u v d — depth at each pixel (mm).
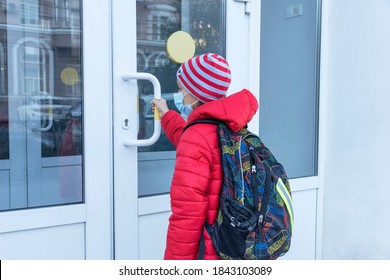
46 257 2016
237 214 1501
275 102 2887
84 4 2043
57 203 2055
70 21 2039
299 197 3031
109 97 2137
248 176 1552
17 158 1954
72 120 2072
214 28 2527
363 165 2932
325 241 3135
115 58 2133
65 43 2033
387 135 2801
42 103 1996
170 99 2365
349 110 2980
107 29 2113
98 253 2146
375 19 2805
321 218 3123
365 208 2938
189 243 1527
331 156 3100
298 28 2959
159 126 2098
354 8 2908
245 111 1608
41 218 1981
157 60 2307
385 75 2779
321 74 3062
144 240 2291
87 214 2105
